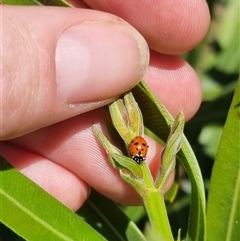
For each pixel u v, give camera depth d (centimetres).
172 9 14
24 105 10
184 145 10
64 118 11
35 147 14
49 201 10
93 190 15
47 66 10
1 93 10
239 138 10
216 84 17
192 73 15
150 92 10
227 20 18
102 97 11
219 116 16
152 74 15
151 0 14
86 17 11
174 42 14
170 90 15
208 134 16
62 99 11
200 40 14
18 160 14
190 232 10
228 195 10
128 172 10
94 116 13
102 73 11
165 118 10
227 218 10
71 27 11
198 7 14
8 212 9
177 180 13
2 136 10
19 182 10
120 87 11
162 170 10
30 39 10
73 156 14
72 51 11
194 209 10
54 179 14
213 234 10
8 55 10
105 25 11
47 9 11
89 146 14
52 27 11
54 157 14
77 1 14
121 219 12
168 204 13
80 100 11
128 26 11
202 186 10
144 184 10
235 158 10
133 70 11
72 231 10
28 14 10
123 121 10
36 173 14
